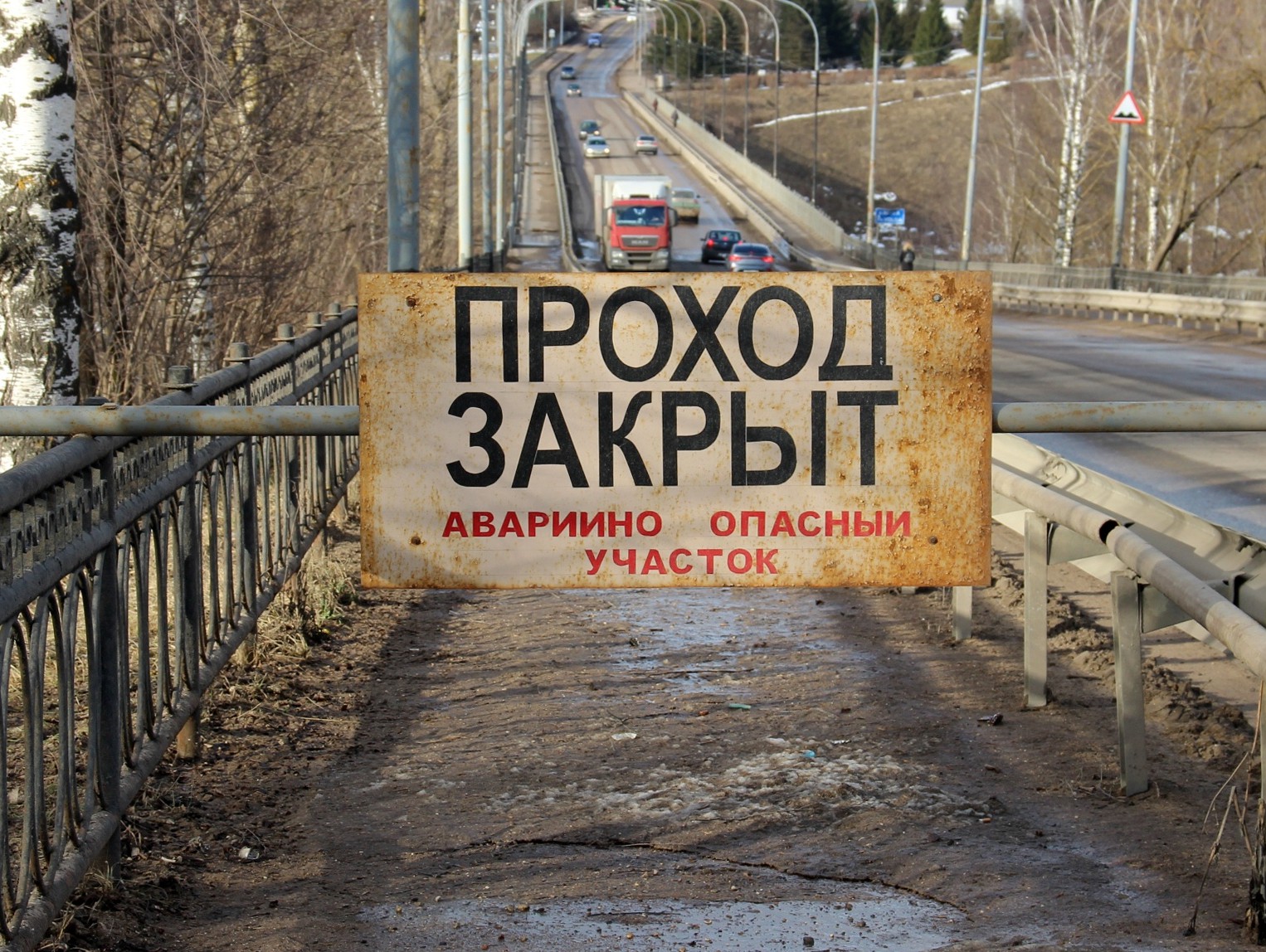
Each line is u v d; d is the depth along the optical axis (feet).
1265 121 131.03
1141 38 157.89
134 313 41.01
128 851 15.67
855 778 18.63
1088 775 18.67
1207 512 35.17
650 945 13.71
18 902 12.34
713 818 17.28
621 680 23.30
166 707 17.29
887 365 13.33
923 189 372.38
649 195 200.23
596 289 13.24
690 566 13.46
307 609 26.37
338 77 52.90
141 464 16.26
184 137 43.29
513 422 13.32
